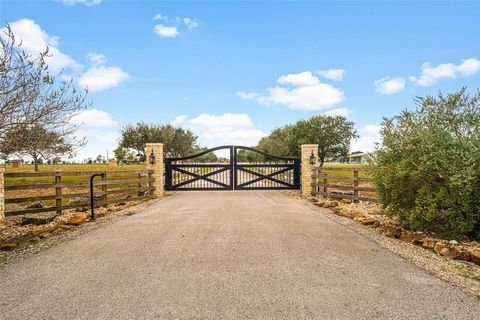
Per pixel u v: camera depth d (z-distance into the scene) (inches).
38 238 214.1
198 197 462.6
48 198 322.0
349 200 418.9
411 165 239.0
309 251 186.5
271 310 115.3
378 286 136.7
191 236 220.8
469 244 222.2
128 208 365.1
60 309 116.8
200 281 141.3
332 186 426.3
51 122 230.4
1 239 230.8
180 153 1553.9
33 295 128.6
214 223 264.4
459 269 158.9
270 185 584.1
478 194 222.2
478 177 221.9
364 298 125.1
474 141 221.5
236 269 156.3
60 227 248.7
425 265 164.1
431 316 111.5
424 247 199.5
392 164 250.5
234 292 130.1
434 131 235.3
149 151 487.5
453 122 242.4
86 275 149.5
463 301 123.0
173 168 544.7
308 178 488.4
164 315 111.9
